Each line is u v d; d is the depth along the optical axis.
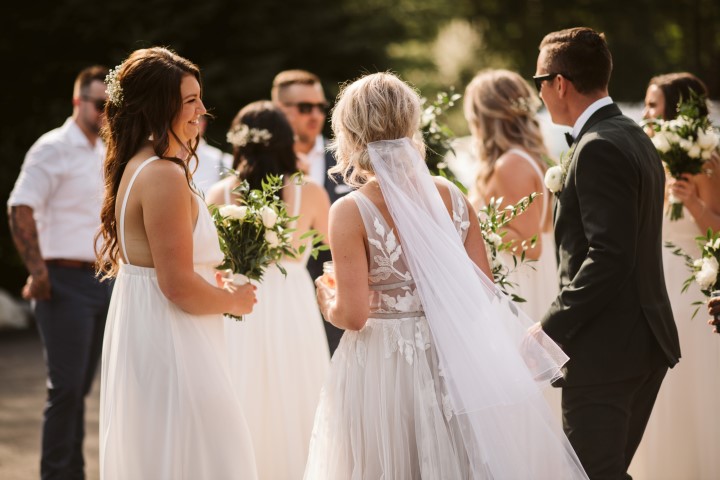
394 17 19.69
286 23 17.69
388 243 4.00
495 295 4.11
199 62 17.34
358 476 4.03
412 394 4.00
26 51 16.61
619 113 4.48
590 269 4.10
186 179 4.11
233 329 5.55
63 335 6.49
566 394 4.36
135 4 16.28
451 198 4.20
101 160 6.84
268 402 5.54
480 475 3.87
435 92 20.98
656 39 26.59
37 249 6.54
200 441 4.10
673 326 4.41
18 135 16.97
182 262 4.04
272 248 4.71
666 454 5.64
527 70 28.28
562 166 4.53
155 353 4.08
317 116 7.03
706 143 5.34
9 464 7.24
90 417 8.87
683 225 5.70
